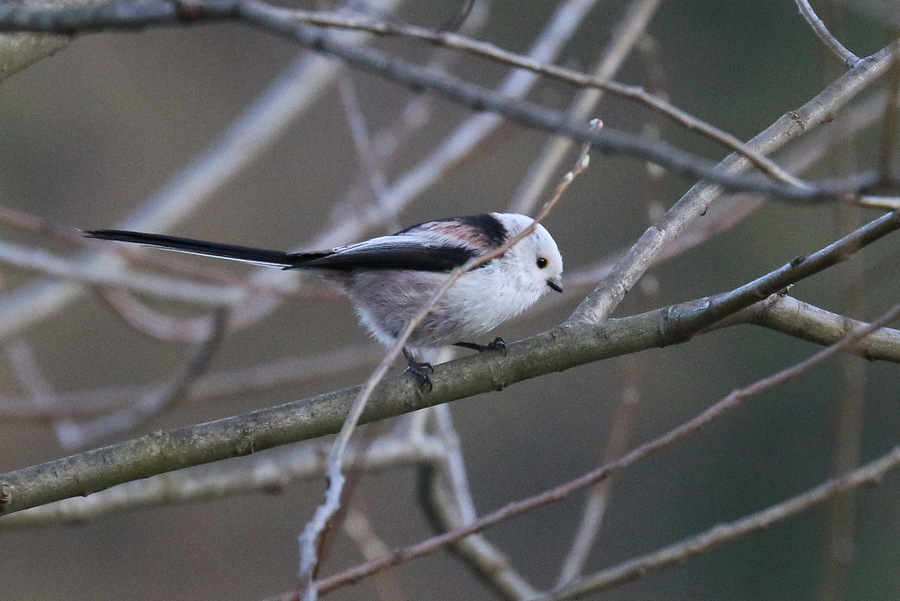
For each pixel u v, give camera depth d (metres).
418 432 8.91
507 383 6.35
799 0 7.19
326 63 13.41
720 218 9.45
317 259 8.12
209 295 10.75
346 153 19.92
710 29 18.39
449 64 11.72
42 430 17.72
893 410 16.48
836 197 3.83
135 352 18.83
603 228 18.88
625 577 7.17
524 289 8.26
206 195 12.87
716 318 6.08
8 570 17.34
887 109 4.09
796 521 16.39
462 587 17.08
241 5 3.94
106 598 17.38
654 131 9.22
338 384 16.38
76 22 4.08
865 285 5.74
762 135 6.93
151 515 18.00
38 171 19.84
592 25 17.22
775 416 17.34
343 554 16.95
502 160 19.69
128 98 20.70
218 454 6.01
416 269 8.01
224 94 21.14
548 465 18.28
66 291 11.30
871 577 15.73
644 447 6.32
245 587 17.70
